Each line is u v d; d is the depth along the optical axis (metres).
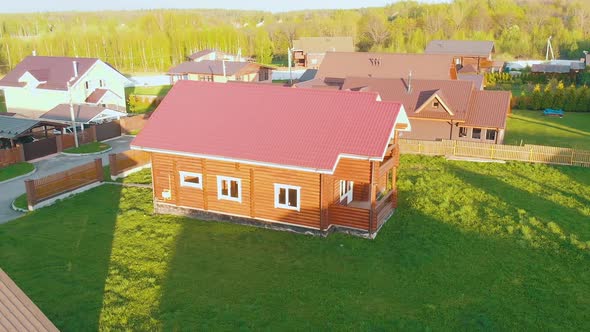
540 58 107.38
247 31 127.25
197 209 23.11
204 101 24.22
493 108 37.44
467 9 133.12
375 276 17.75
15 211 24.72
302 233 21.38
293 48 101.62
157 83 80.38
